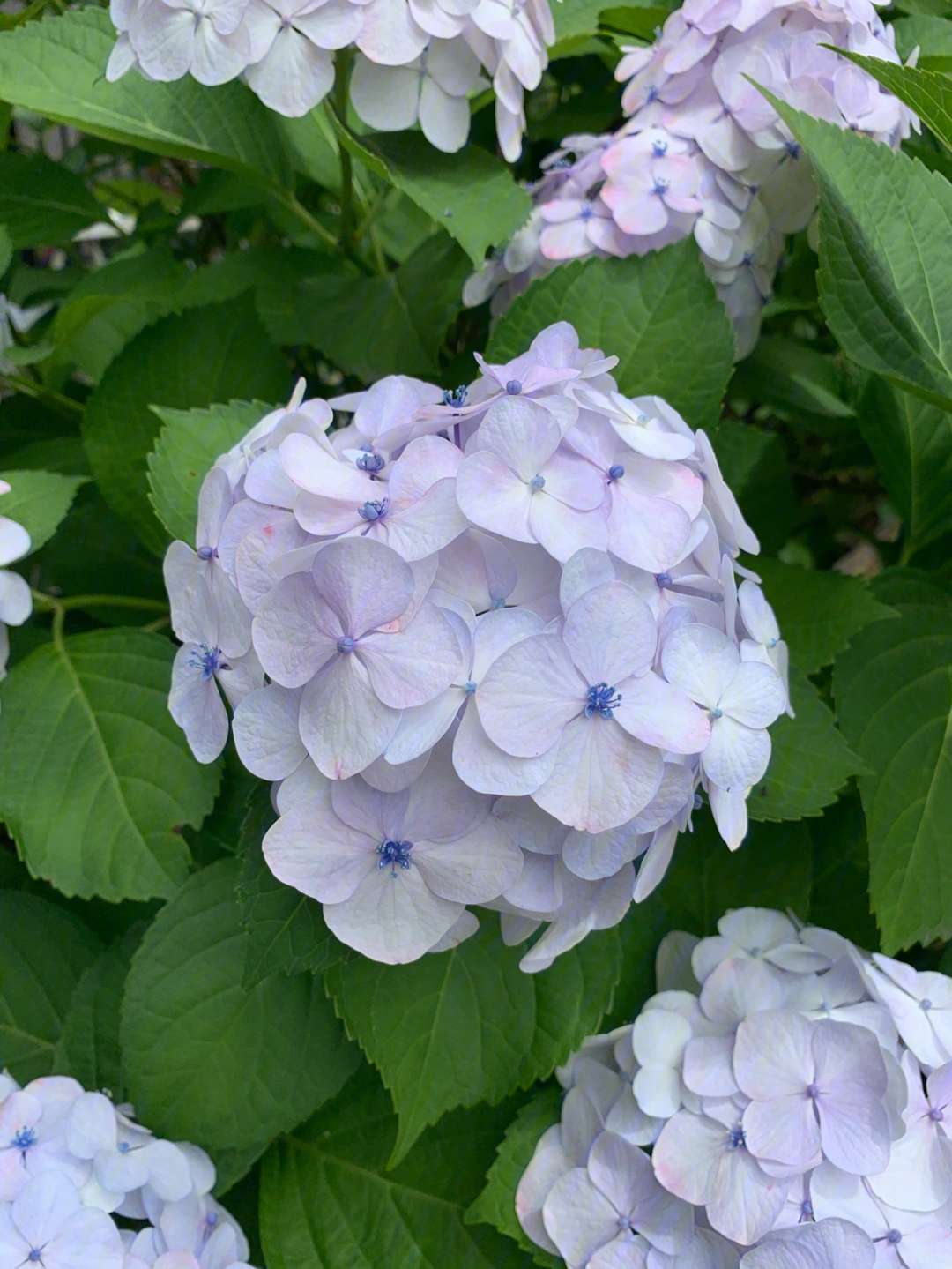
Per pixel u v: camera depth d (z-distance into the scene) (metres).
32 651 0.49
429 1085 0.41
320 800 0.36
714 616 0.38
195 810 0.46
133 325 0.57
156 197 0.71
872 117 0.47
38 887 0.51
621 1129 0.42
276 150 0.51
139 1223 0.44
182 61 0.44
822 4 0.46
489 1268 0.44
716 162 0.47
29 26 0.49
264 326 0.52
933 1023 0.42
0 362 0.57
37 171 0.58
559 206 0.49
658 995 0.43
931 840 0.45
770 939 0.45
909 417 0.49
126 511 0.52
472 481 0.36
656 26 0.53
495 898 0.37
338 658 0.36
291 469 0.36
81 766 0.47
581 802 0.35
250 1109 0.43
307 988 0.44
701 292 0.47
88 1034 0.46
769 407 0.58
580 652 0.35
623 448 0.39
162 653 0.49
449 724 0.35
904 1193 0.40
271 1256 0.45
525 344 0.47
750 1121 0.40
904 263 0.43
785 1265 0.39
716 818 0.38
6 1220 0.40
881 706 0.46
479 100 0.52
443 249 0.52
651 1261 0.41
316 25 0.44
